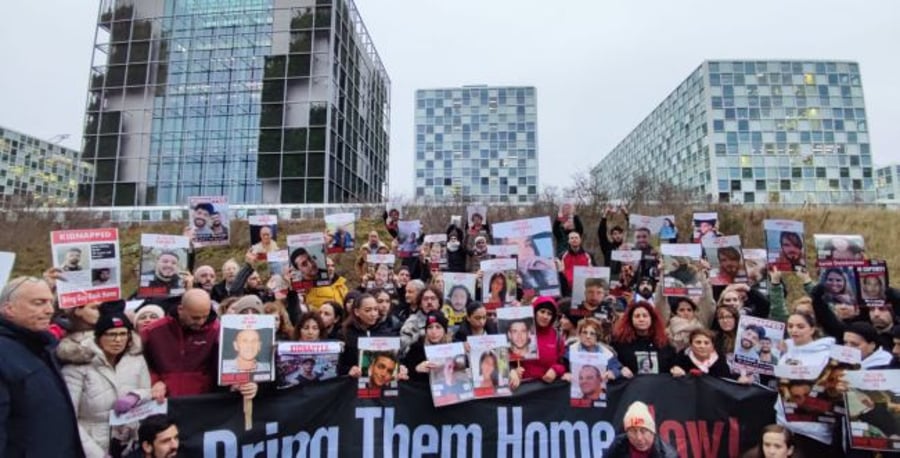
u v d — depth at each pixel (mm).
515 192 108000
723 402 4828
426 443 4711
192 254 7324
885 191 92312
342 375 4891
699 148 76062
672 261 6184
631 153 100688
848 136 73812
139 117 38000
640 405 3990
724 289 6633
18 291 3250
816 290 5602
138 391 3932
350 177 41312
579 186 22859
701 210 19422
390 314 6473
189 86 38500
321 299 7867
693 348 5102
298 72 37406
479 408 4805
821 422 4258
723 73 75875
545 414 4828
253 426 4453
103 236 4691
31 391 3189
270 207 25844
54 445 3250
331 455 4586
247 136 37500
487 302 6285
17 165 87938
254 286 7059
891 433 3918
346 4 41250
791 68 76062
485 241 9234
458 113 113688
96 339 3912
